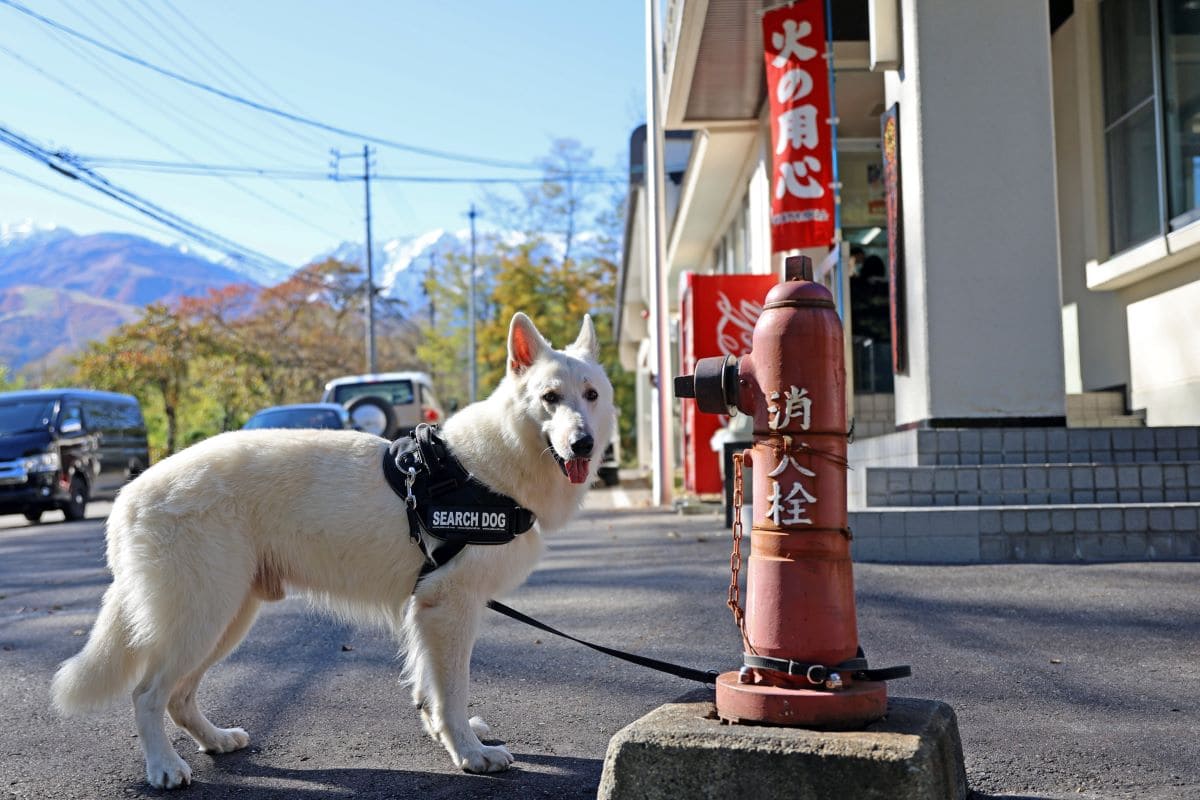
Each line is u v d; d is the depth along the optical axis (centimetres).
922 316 837
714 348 1338
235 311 5375
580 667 495
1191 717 385
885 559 725
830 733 286
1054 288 833
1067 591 605
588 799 328
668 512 1414
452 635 374
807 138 1035
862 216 1534
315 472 392
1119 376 1044
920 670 458
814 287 308
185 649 370
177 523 375
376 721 428
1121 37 1027
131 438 2109
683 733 288
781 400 303
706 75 1326
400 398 2164
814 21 1029
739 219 1905
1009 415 830
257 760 383
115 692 380
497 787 342
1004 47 837
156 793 349
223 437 404
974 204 834
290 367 5325
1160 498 770
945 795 283
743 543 917
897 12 886
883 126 935
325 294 5928
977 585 630
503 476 391
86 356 4338
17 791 352
